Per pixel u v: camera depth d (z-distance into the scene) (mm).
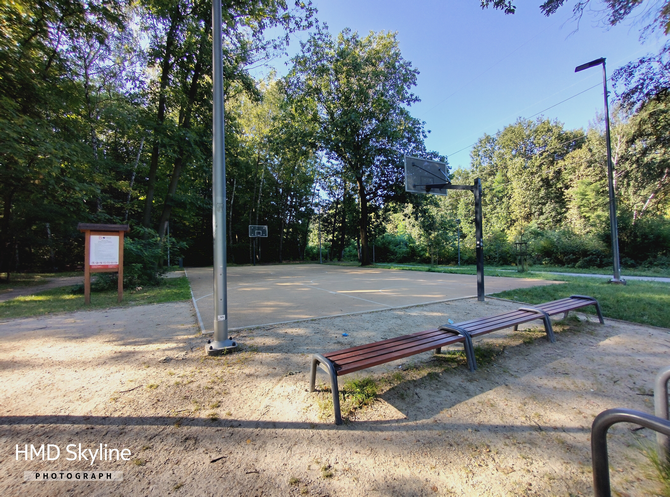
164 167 17047
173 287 10578
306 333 4773
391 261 30734
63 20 10422
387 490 1761
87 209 12516
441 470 1921
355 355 2857
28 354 3980
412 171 10414
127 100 12984
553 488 1760
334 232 35875
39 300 8172
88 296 7375
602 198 20562
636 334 4605
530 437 2252
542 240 20500
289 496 1713
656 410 1971
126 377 3291
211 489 1769
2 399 2832
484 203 36938
